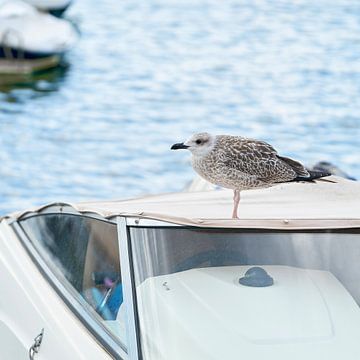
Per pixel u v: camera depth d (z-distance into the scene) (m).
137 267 4.86
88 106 24.86
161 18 38.19
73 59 31.53
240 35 34.88
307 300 4.61
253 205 5.71
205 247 4.85
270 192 6.07
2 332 5.75
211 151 5.32
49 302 5.48
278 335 4.39
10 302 5.85
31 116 23.59
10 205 15.42
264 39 34.09
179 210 5.57
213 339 4.37
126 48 33.09
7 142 20.42
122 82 28.08
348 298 4.65
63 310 5.33
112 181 17.12
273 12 38.97
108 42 34.00
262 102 24.77
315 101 24.73
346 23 36.44
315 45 32.75
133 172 17.78
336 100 24.77
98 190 16.53
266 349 4.30
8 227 6.84
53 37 30.36
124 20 37.81
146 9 40.06
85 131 21.70
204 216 5.30
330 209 5.43
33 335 5.33
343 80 27.44
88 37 34.84
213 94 25.97
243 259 4.83
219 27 36.28
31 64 29.98
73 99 25.88
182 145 5.40
